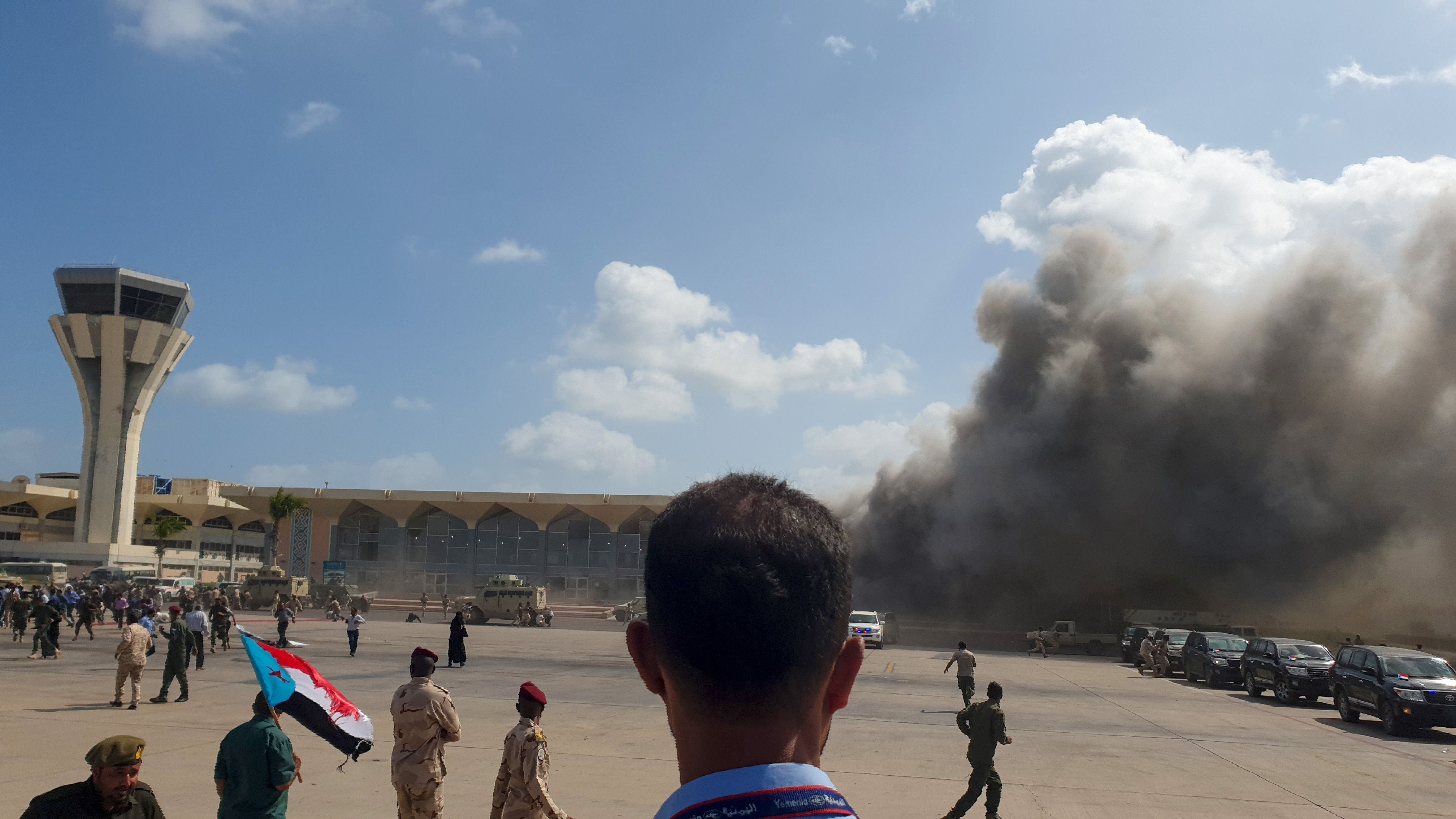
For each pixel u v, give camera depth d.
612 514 87.38
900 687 24.73
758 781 1.26
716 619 1.32
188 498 121.94
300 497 90.31
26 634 35.44
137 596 51.56
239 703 17.42
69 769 10.80
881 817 9.91
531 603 56.91
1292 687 23.89
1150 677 32.50
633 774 11.70
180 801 9.48
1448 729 19.27
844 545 1.48
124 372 92.44
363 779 10.67
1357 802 11.42
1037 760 13.70
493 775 11.32
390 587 90.00
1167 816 10.27
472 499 88.56
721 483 1.54
